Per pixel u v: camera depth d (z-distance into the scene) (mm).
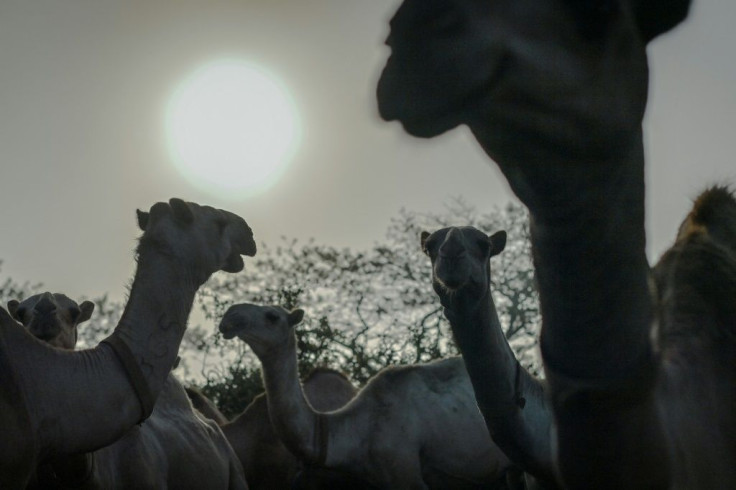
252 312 9336
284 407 9344
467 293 5785
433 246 6340
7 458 4898
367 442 9703
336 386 11516
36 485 6109
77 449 5336
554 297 1575
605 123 1312
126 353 5609
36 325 6688
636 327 1631
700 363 2492
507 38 1219
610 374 1674
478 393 5605
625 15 1349
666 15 1438
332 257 19516
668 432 1993
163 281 5934
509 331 18156
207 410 11320
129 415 5520
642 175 1474
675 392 2334
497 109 1255
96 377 5422
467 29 1211
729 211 3078
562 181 1368
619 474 1830
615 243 1488
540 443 5270
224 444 8898
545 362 1718
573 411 1743
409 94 1204
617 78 1333
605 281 1534
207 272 6199
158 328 5809
